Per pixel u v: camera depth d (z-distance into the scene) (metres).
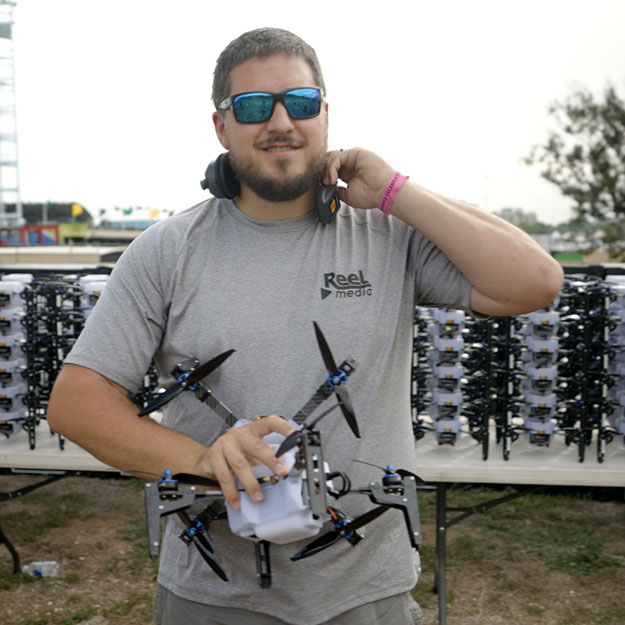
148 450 1.34
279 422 1.23
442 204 1.44
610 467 3.38
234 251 1.47
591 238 19.34
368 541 1.48
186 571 1.52
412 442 1.58
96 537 4.47
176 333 1.47
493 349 3.52
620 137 18.02
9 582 3.89
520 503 4.91
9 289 3.51
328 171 1.47
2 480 5.45
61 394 1.41
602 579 3.91
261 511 1.25
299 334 1.43
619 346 3.45
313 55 1.45
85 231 41.44
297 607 1.45
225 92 1.44
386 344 1.48
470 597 3.76
